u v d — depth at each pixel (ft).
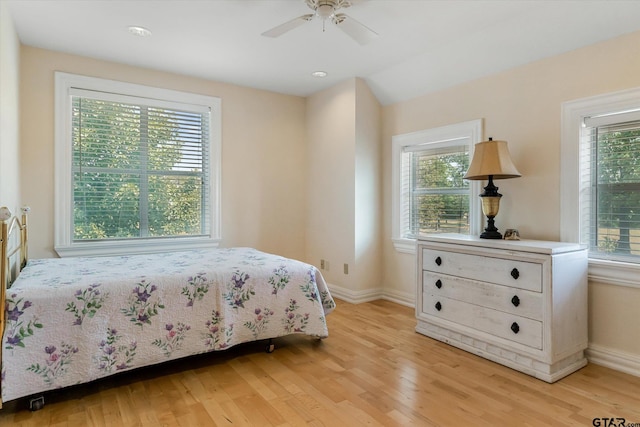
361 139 13.03
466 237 9.46
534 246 7.54
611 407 6.33
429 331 9.74
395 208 13.12
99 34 9.59
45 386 6.20
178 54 10.87
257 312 8.41
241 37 9.73
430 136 11.86
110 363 6.77
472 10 8.28
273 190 14.56
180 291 7.55
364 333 10.02
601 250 8.39
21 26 9.14
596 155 8.45
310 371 7.73
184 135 12.85
